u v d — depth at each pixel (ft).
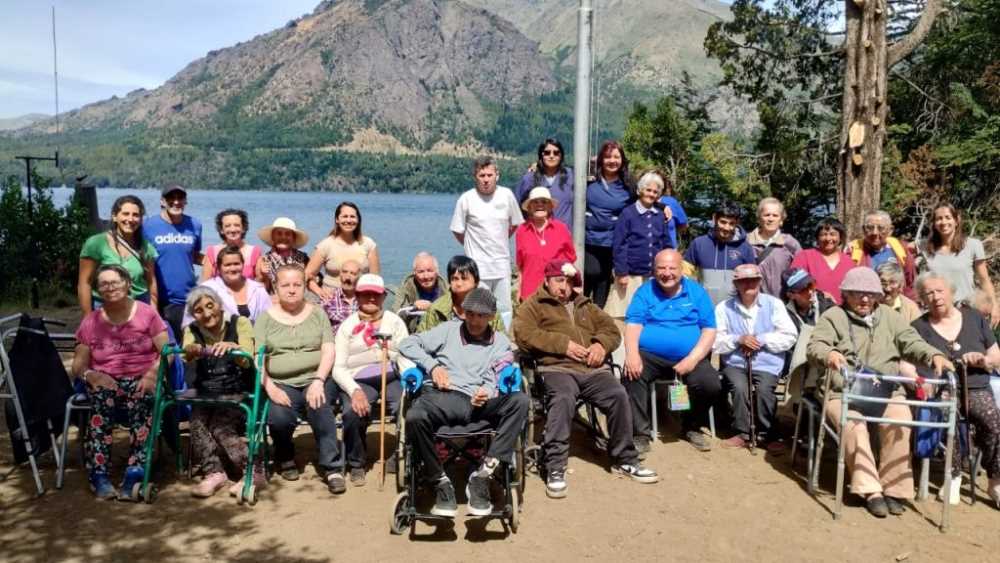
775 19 72.28
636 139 75.00
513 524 16.17
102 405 17.56
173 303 22.16
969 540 16.26
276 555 15.10
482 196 24.27
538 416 22.58
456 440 16.43
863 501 17.92
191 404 17.51
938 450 18.49
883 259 23.41
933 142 66.33
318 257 23.75
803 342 20.31
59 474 17.99
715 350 21.74
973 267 23.53
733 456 20.81
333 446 18.38
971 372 18.47
